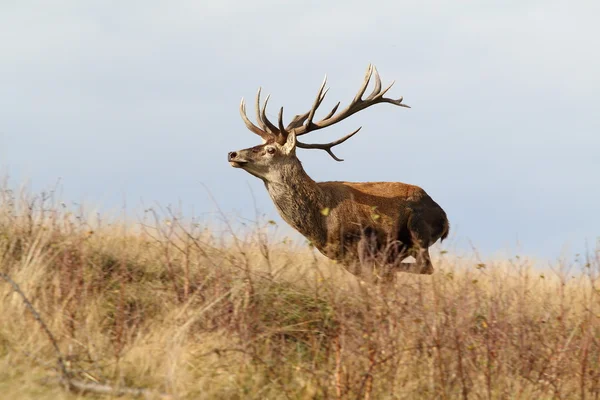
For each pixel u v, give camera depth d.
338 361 19.91
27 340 20.83
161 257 26.94
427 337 20.88
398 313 21.17
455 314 21.92
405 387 20.44
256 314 22.91
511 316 23.09
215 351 20.20
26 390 18.81
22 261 24.36
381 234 30.97
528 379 21.11
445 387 20.11
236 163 30.78
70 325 21.61
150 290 24.86
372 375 19.64
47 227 26.86
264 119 31.97
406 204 31.58
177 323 21.98
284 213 30.92
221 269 24.84
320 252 31.48
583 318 24.02
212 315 22.38
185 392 19.34
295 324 23.56
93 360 20.53
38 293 23.14
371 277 23.55
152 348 20.77
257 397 19.78
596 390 20.98
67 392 19.02
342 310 21.47
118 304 23.52
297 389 20.19
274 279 25.84
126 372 20.23
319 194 30.70
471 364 21.00
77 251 25.38
